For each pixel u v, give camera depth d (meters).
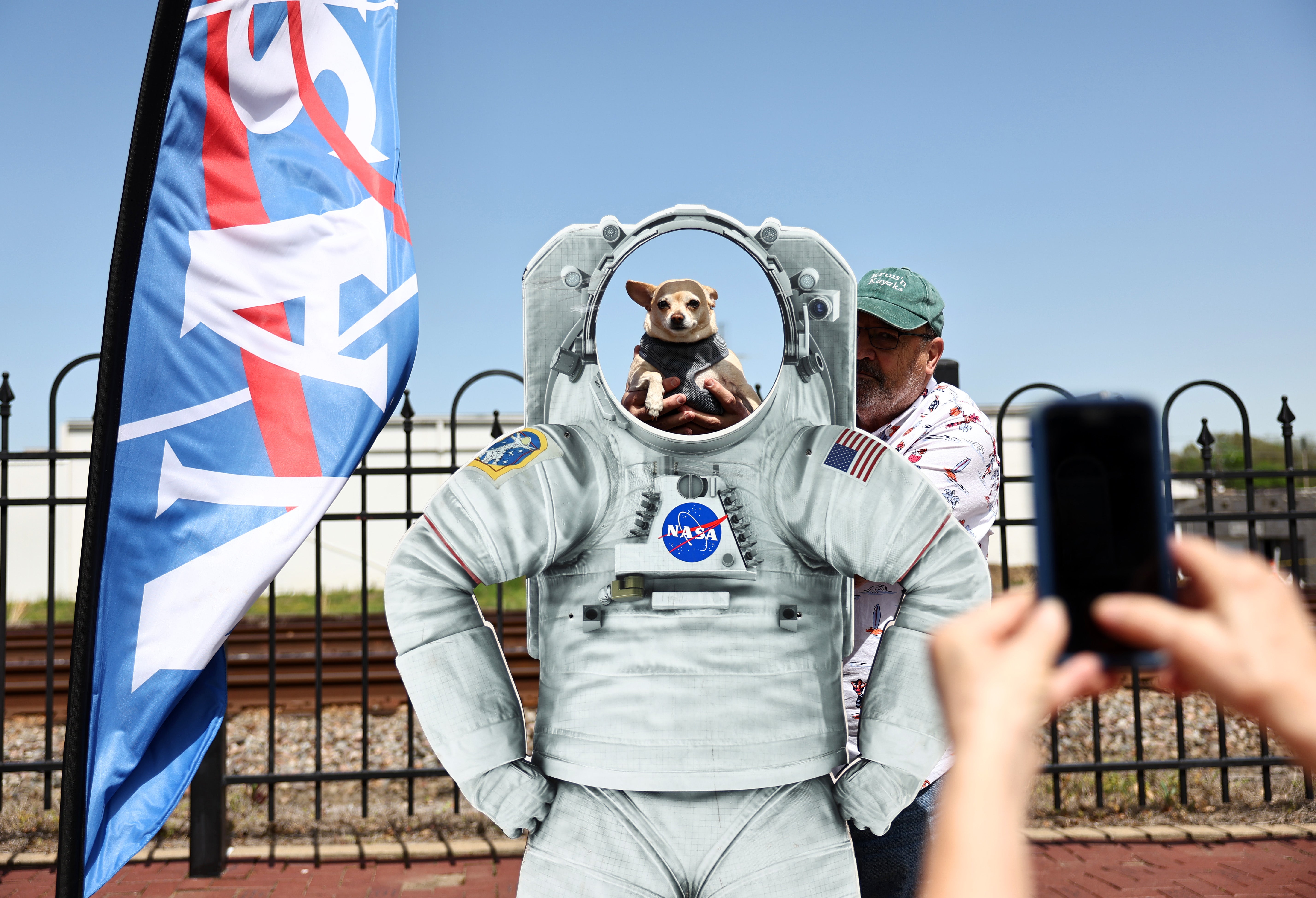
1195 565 0.53
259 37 2.62
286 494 2.54
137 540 2.32
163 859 4.14
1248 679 0.46
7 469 4.33
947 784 0.49
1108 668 0.71
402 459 16.28
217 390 2.48
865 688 1.79
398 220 2.90
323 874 4.00
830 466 1.75
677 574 1.68
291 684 6.37
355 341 2.71
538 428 1.80
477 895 3.78
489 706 1.73
